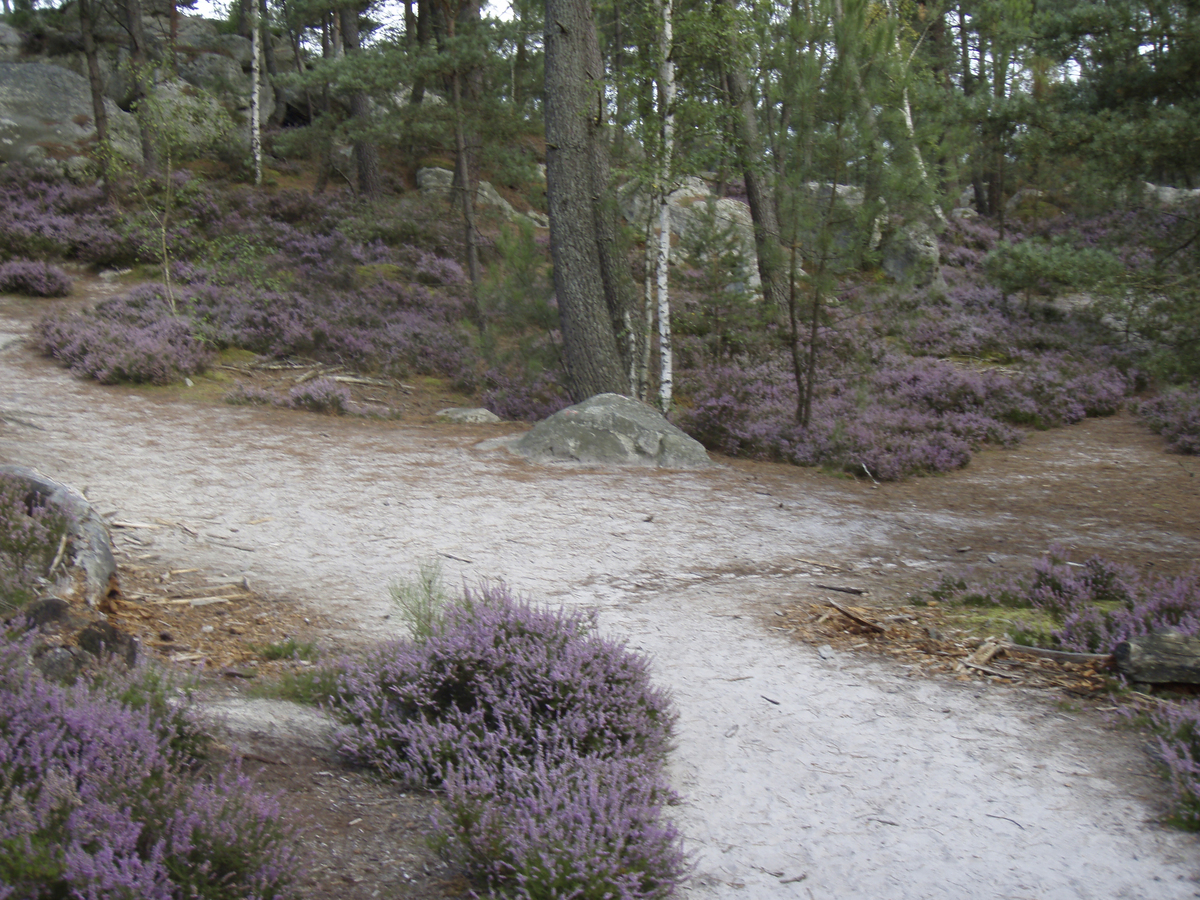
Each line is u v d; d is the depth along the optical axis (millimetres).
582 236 13250
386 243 23938
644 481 10602
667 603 6430
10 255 19297
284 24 31750
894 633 5828
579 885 2811
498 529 8188
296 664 4926
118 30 33062
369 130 19016
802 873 3213
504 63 18812
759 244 13109
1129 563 7688
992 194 35344
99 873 2287
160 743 3189
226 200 23969
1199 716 4059
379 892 2908
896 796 3770
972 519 9516
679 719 4516
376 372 15953
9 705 2912
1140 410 15422
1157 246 9594
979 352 19109
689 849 3350
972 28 29172
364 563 6969
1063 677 5039
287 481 9297
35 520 5043
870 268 22375
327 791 3555
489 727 4047
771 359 17797
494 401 14680
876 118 11781
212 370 14656
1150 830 3467
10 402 11445
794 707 4684
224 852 2605
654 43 13102
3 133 24547
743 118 13453
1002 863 3279
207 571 6402
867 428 13172
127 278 19391
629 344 13906
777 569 7426
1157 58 9727
